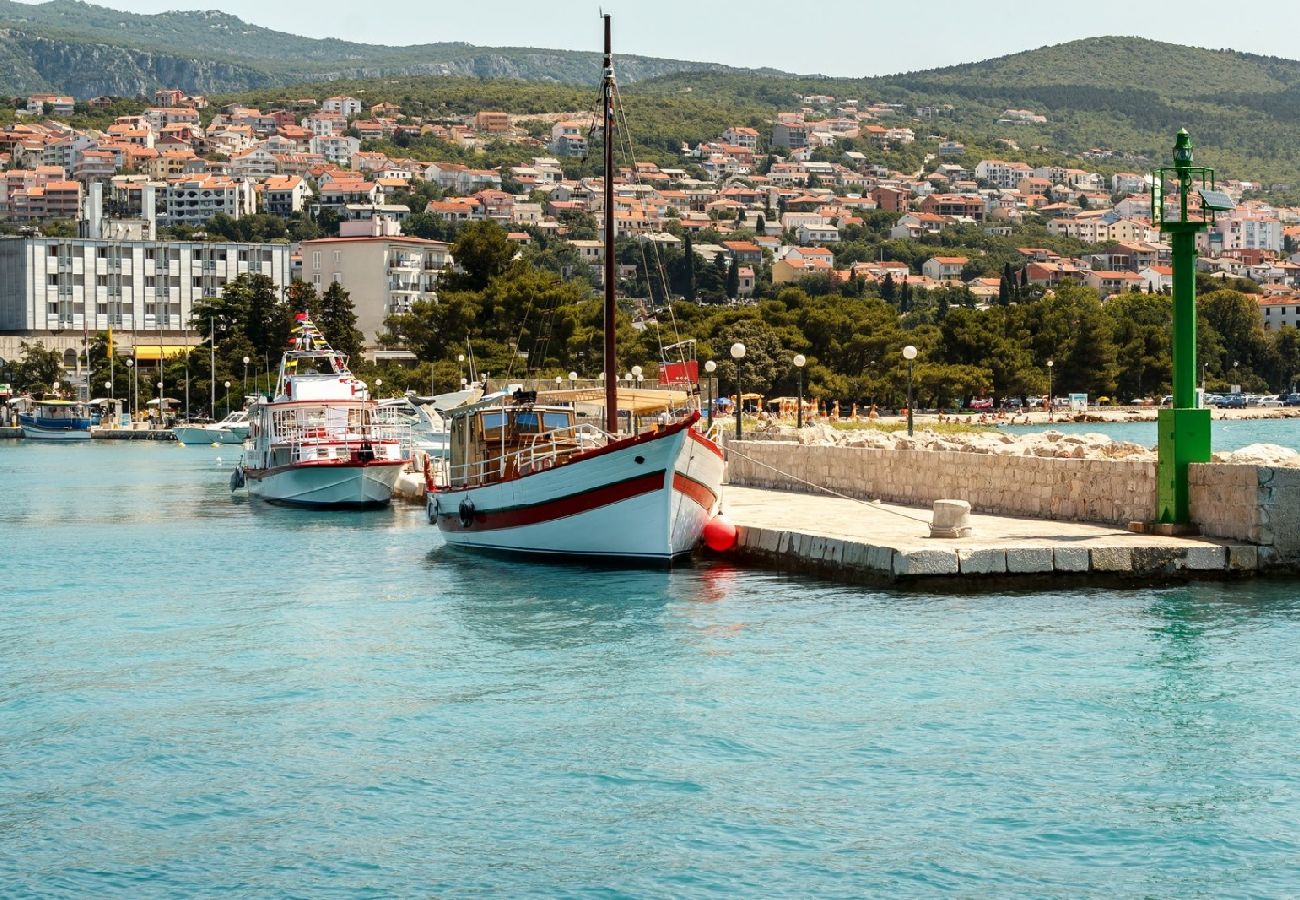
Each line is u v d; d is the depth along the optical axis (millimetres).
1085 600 35844
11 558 54031
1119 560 36750
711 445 44469
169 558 53469
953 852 21000
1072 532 39438
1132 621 33625
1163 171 38375
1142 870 20344
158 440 169000
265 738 26984
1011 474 44375
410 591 43031
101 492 88125
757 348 146375
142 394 198625
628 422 58969
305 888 20359
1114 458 43906
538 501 46656
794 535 41750
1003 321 178875
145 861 21375
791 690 28969
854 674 29953
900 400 160625
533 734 26688
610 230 50312
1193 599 35625
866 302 180750
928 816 22281
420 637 35562
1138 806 22547
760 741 25844
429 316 144500
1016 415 161500
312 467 71812
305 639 35938
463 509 51125
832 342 158625
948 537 38750
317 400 74438
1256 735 25562
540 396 52656
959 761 24547
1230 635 32125
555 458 48062
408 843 21797
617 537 44750
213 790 24219
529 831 22109
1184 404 38938
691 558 45344
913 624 33938
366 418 75375
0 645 35906
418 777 24562
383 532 61500
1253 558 36906
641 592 40219
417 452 83500
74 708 29406
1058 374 180500
